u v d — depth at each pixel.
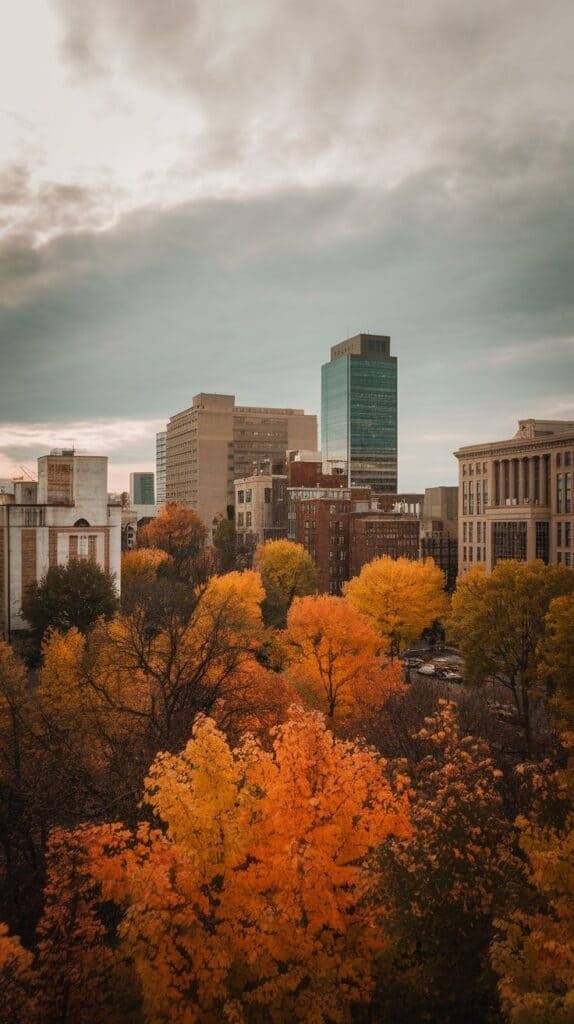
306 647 44.03
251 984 13.44
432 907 12.17
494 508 99.12
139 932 12.64
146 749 25.98
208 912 12.80
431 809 13.70
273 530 131.25
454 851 12.63
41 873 21.33
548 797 14.68
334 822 14.45
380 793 15.35
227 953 12.13
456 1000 12.15
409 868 12.52
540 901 12.48
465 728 35.38
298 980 12.11
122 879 13.83
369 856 13.84
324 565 101.69
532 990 10.34
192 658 32.66
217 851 13.87
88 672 29.34
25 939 18.30
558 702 37.88
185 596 50.50
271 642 52.31
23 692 28.09
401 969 13.10
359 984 12.48
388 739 31.61
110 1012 13.35
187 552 122.94
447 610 68.62
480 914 12.24
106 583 53.16
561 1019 9.16
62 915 14.15
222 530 133.62
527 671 43.88
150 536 127.62
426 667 69.19
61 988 13.20
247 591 59.50
